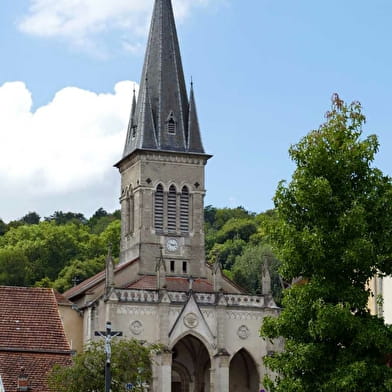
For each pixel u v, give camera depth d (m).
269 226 55.03
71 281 183.62
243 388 119.12
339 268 52.94
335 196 53.44
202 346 119.00
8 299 89.56
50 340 84.19
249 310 116.88
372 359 52.25
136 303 112.62
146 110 127.12
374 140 54.47
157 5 133.00
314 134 55.06
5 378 76.62
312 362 52.69
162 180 125.38
